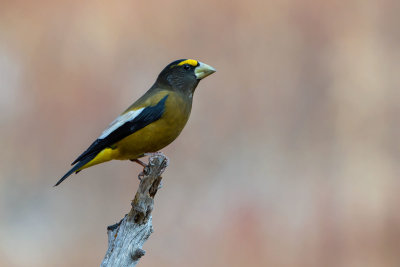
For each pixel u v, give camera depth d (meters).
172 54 17.23
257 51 17.48
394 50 18.12
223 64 17.25
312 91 17.48
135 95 16.77
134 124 8.27
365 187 15.64
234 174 15.34
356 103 17.58
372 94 17.72
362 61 17.98
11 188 14.98
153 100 8.40
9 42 17.16
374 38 18.28
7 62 16.84
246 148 16.06
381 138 17.06
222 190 14.90
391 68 17.95
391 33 18.33
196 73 8.88
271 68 17.45
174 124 8.49
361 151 16.86
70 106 16.22
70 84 16.69
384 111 17.45
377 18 18.33
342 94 17.56
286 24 17.75
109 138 8.31
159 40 17.34
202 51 17.38
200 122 16.17
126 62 17.12
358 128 17.25
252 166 15.62
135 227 6.82
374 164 16.44
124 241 6.76
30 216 14.61
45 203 14.74
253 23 17.58
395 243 14.16
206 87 16.67
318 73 17.69
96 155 8.40
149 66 17.09
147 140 8.36
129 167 14.31
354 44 18.03
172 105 8.43
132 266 6.76
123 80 16.95
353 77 17.81
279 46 17.62
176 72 8.83
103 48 17.22
